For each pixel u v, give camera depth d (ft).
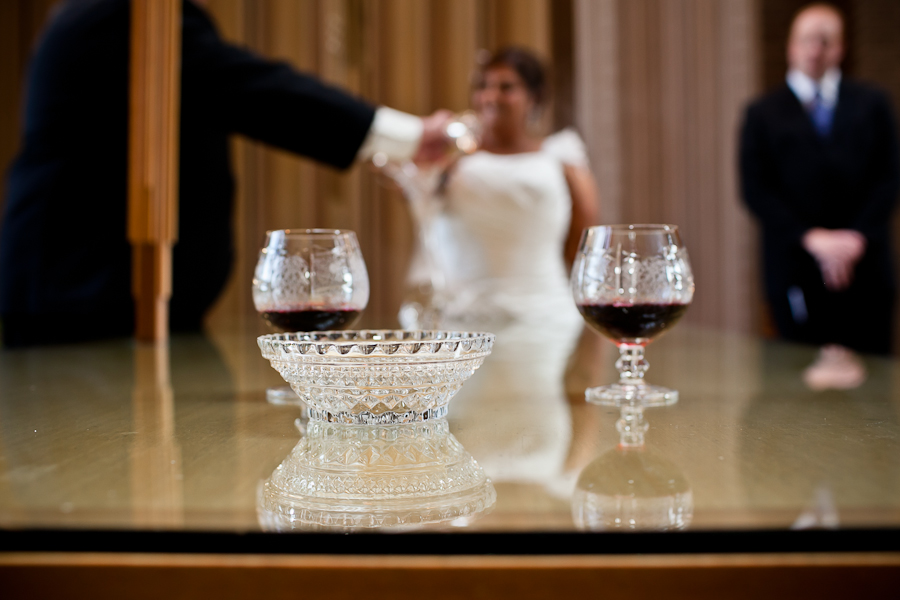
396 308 13.19
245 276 12.96
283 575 1.09
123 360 3.76
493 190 9.14
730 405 2.29
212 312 12.84
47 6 13.44
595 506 1.22
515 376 3.05
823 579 1.08
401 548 1.11
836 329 10.59
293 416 2.14
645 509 1.20
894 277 10.66
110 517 1.17
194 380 2.99
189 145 5.92
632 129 14.65
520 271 9.20
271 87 5.71
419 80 13.16
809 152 10.71
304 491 1.34
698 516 1.16
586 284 2.53
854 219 10.69
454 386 1.94
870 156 10.77
